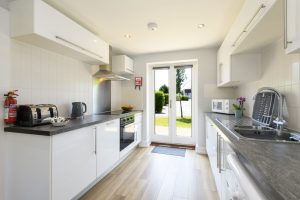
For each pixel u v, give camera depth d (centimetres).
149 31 240
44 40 157
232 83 256
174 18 202
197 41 282
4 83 147
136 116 333
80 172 166
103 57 246
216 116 246
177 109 379
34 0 139
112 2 168
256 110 190
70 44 180
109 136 223
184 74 372
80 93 246
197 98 331
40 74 182
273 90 152
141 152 328
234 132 130
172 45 303
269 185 52
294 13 83
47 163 133
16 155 145
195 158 295
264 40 159
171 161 282
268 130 144
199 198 179
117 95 366
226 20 207
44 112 161
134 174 235
